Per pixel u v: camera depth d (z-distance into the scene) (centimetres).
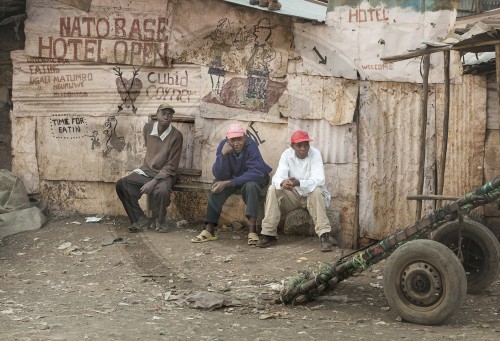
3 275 636
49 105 801
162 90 781
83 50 789
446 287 478
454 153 732
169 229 749
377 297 566
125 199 745
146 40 777
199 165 770
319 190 700
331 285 534
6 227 756
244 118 764
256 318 499
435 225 514
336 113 741
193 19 769
